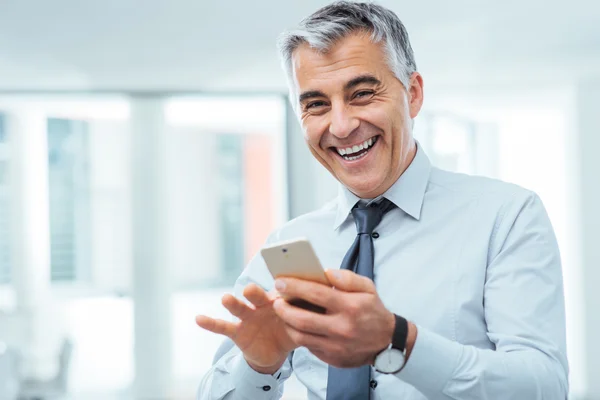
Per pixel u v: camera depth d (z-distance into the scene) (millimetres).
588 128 5473
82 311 6180
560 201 6723
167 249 5605
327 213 1554
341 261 1485
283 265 992
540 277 1259
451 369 1055
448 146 7059
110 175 6551
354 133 1297
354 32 1269
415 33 4250
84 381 5586
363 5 1305
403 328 1008
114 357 5887
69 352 5121
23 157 5965
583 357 5453
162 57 4633
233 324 1151
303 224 1570
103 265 6445
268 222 8477
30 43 4281
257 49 4484
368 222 1436
